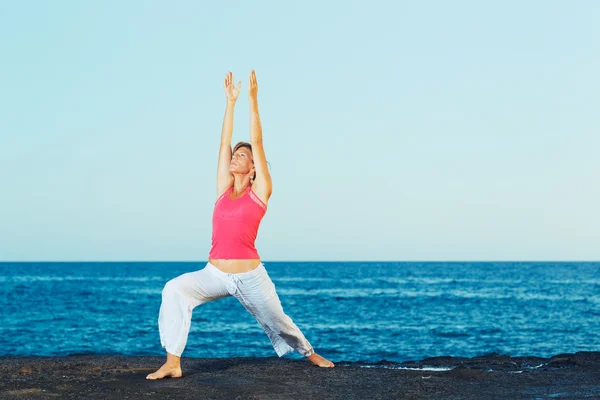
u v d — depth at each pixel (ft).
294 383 18.60
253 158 18.89
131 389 17.51
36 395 16.79
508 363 23.70
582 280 273.95
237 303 117.29
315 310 110.93
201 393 17.10
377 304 127.44
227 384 18.30
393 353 54.60
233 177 19.58
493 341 63.41
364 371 20.74
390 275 356.59
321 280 282.56
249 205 18.60
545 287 208.44
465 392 17.44
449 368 22.67
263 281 19.06
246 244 18.81
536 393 17.29
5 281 253.03
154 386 17.92
